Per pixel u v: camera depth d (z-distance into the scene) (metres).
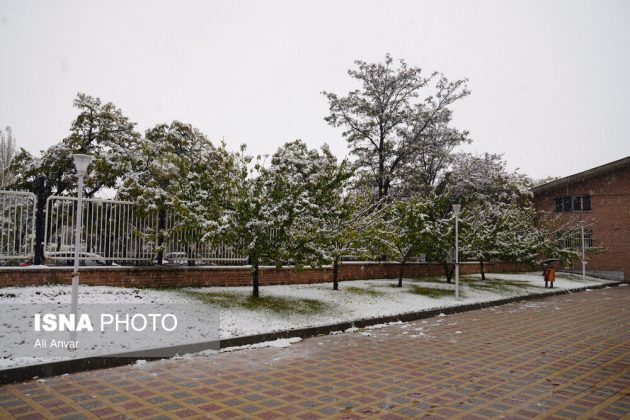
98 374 6.58
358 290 15.16
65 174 16.84
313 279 16.06
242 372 6.91
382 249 16.34
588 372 7.37
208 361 7.52
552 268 22.44
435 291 16.84
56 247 10.88
